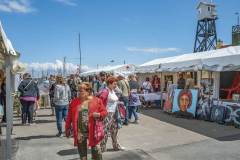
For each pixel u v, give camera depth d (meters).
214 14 39.81
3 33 6.62
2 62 9.76
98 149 6.59
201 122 13.60
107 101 8.35
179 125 12.87
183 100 15.38
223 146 9.14
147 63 22.84
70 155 8.34
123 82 12.82
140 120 14.39
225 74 16.14
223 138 10.20
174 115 15.87
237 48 15.27
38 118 15.64
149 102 19.73
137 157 8.12
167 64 18.23
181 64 16.66
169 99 16.69
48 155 8.38
